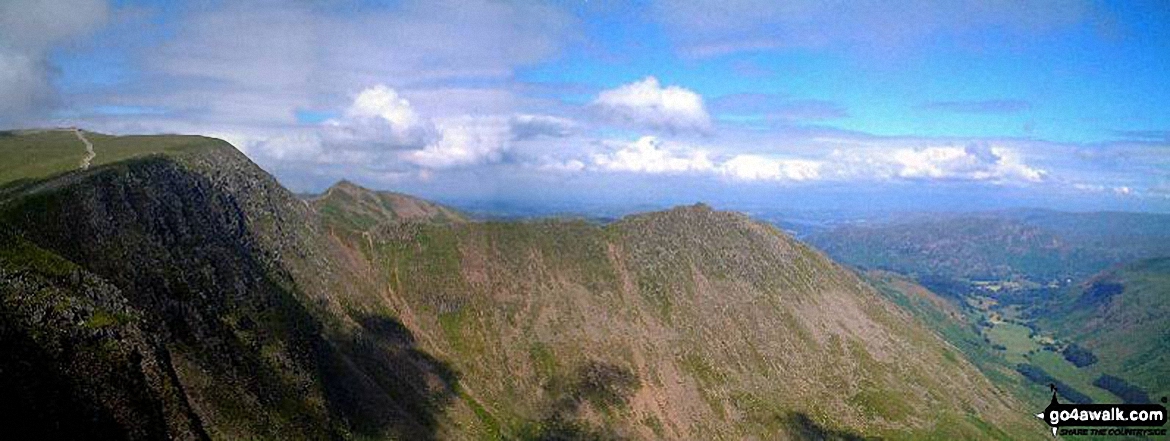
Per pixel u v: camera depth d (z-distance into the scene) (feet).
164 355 336.90
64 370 274.36
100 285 329.11
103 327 306.14
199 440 316.60
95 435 267.80
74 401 268.62
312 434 404.98
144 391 306.96
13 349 258.78
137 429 287.89
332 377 490.90
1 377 244.83
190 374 346.74
